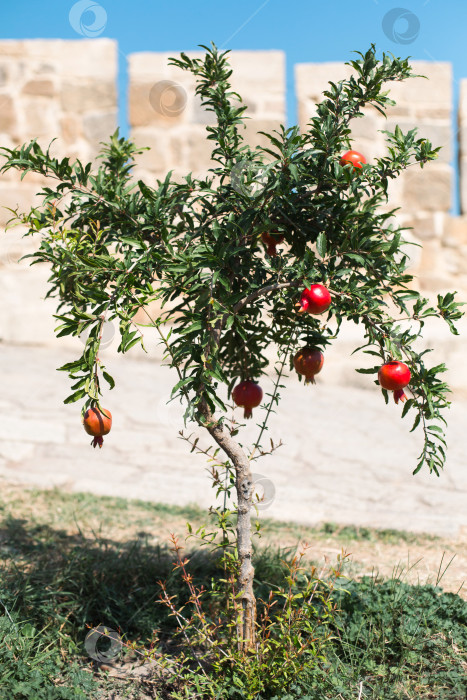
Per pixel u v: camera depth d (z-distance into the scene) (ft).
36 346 31.99
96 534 14.82
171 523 15.94
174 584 11.94
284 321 9.81
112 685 9.75
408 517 16.85
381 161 8.93
